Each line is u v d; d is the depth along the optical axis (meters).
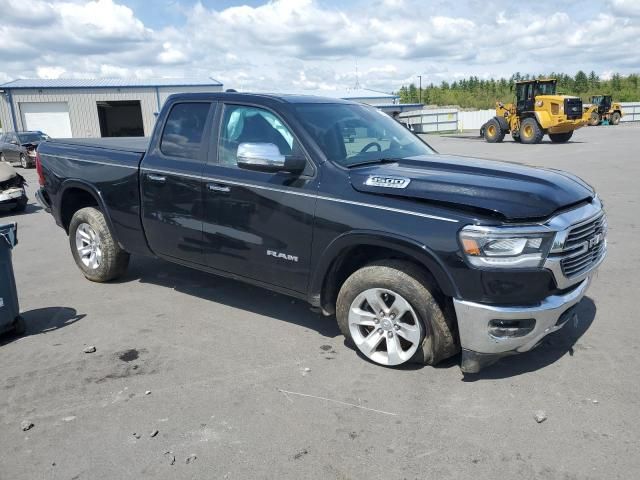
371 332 3.85
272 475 2.76
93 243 5.77
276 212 4.09
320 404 3.39
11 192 10.94
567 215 3.41
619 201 9.63
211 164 4.55
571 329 4.38
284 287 4.23
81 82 41.44
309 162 3.99
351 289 3.84
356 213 3.68
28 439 3.09
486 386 3.54
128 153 5.26
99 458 2.91
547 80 25.42
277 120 4.26
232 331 4.54
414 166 4.01
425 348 3.66
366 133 4.48
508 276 3.23
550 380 3.60
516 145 24.77
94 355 4.14
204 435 3.10
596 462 2.79
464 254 3.28
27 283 5.98
